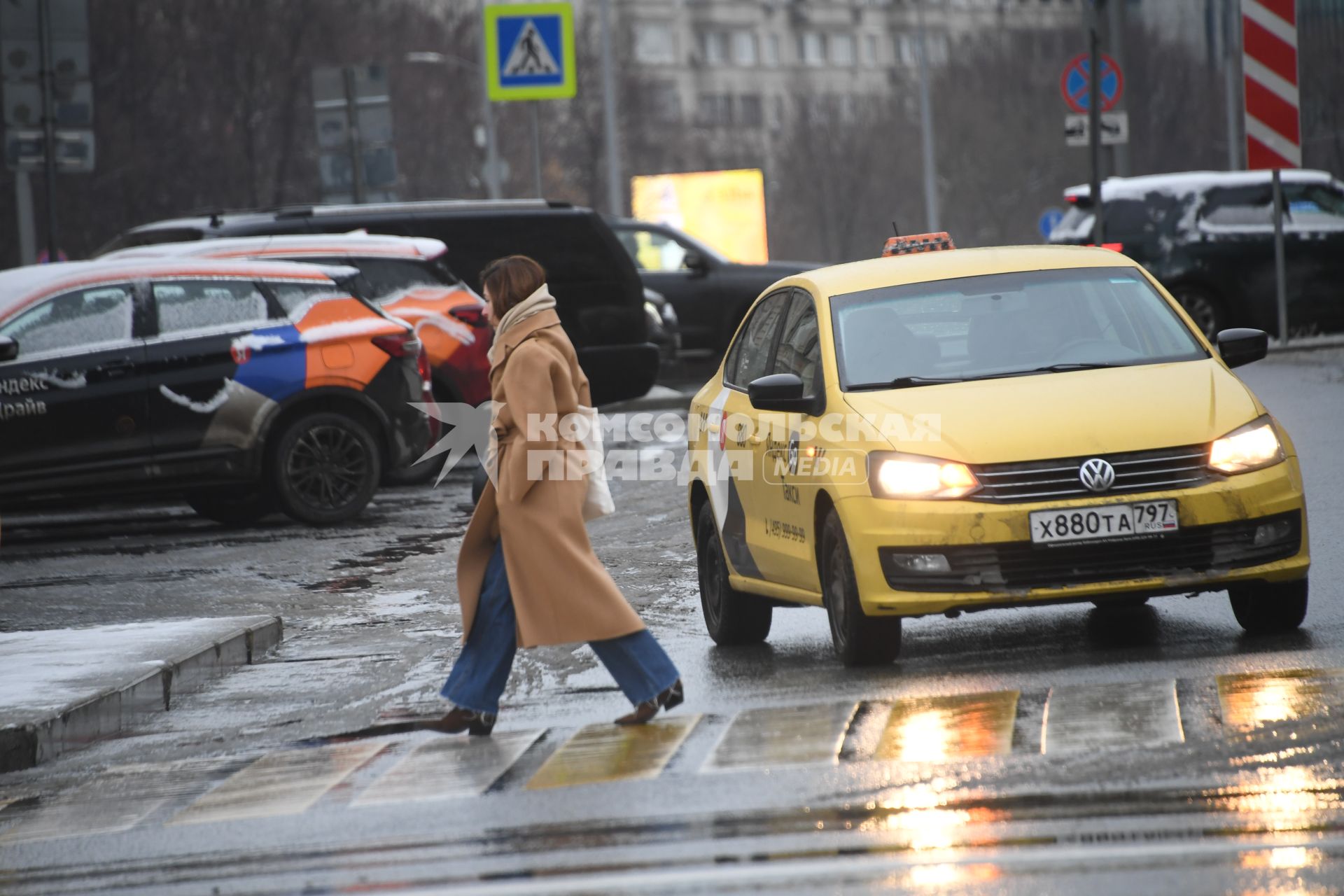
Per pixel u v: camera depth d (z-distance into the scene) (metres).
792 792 20.98
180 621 36.00
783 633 33.97
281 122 186.62
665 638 33.97
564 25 110.38
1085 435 28.03
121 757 26.81
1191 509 27.69
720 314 92.56
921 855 18.30
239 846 20.77
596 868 18.70
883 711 24.98
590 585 25.50
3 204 158.12
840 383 30.47
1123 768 21.02
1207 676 25.86
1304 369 67.81
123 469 51.00
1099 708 24.11
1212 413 28.64
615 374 70.25
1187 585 27.62
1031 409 28.66
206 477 51.72
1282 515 28.14
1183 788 20.12
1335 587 32.28
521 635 25.50
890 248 37.44
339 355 53.19
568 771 23.06
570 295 69.62
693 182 153.75
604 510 26.16
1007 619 33.19
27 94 79.62
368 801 22.38
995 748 22.31
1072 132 82.62
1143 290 32.38
